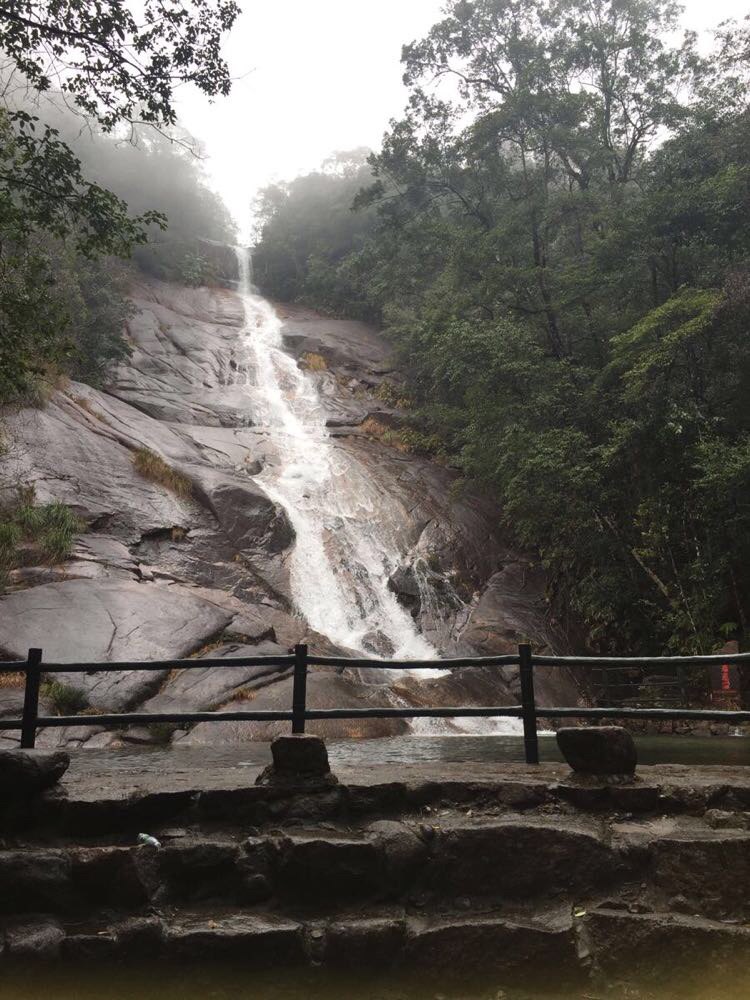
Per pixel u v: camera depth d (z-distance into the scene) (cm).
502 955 421
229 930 426
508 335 2095
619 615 2017
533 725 612
